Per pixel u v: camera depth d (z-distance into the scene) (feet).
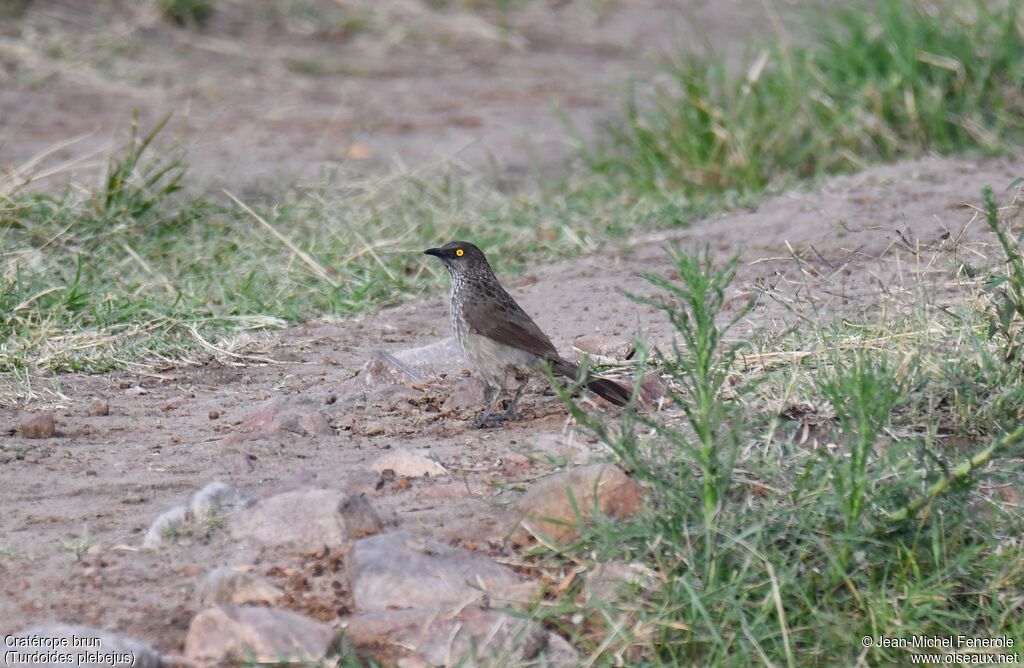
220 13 103.60
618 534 25.18
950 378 31.65
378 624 23.57
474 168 72.54
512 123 83.82
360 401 36.73
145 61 92.02
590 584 24.73
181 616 24.18
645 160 68.85
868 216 54.19
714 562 24.35
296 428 33.94
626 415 26.27
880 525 25.84
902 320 36.52
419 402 36.70
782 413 31.50
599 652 23.04
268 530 26.86
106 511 28.71
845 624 24.29
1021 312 32.37
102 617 24.04
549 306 47.19
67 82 85.61
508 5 116.16
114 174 55.52
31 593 24.84
